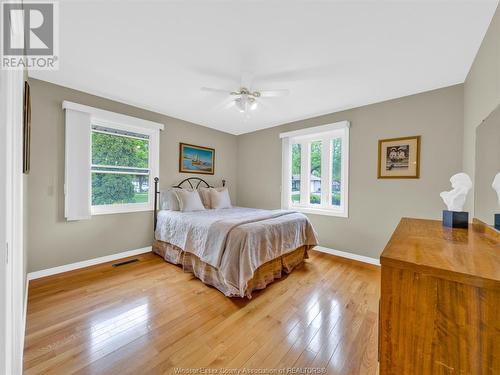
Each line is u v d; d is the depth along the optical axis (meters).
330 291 2.28
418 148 2.72
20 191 1.18
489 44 1.58
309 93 2.75
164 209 3.44
